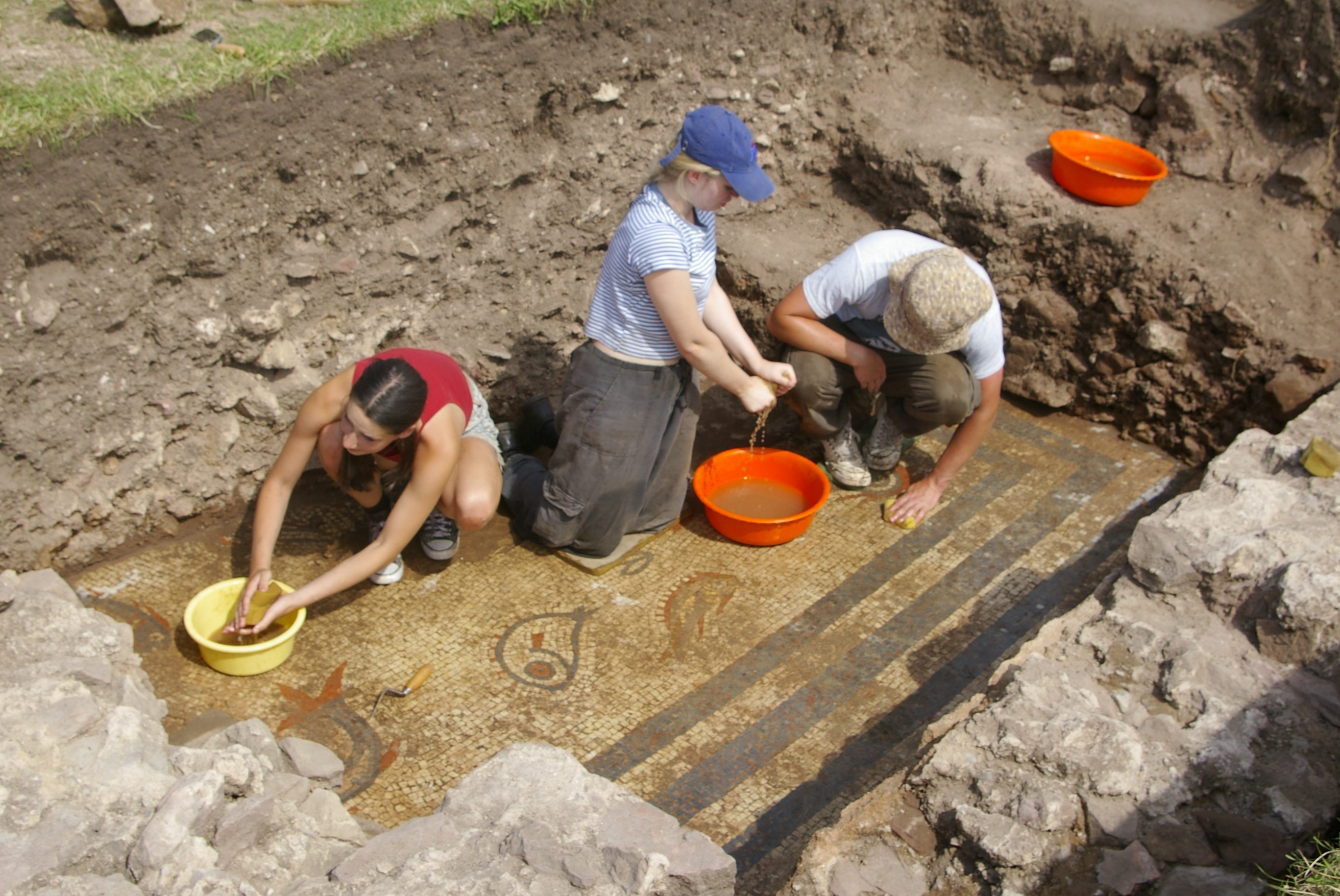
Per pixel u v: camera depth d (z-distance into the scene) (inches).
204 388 131.5
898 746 113.7
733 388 118.9
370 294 143.3
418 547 135.3
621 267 115.2
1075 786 89.4
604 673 120.2
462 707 114.8
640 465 123.9
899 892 86.6
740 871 100.3
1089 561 140.0
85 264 118.3
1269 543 104.7
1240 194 165.2
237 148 124.8
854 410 153.0
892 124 179.5
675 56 163.8
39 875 74.5
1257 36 163.9
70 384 120.6
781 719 116.2
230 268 129.1
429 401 110.3
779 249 175.3
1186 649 100.8
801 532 138.8
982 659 125.0
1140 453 161.0
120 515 128.8
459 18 138.9
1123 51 174.6
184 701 112.3
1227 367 152.5
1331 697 96.8
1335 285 154.2
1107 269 158.9
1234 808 89.5
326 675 117.0
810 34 178.1
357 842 91.4
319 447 116.6
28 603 103.7
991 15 184.2
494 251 155.5
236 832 81.0
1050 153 171.9
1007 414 169.2
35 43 127.7
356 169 135.8
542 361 163.5
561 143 157.1
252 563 113.3
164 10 130.1
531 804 83.4
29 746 84.8
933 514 147.3
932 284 118.1
